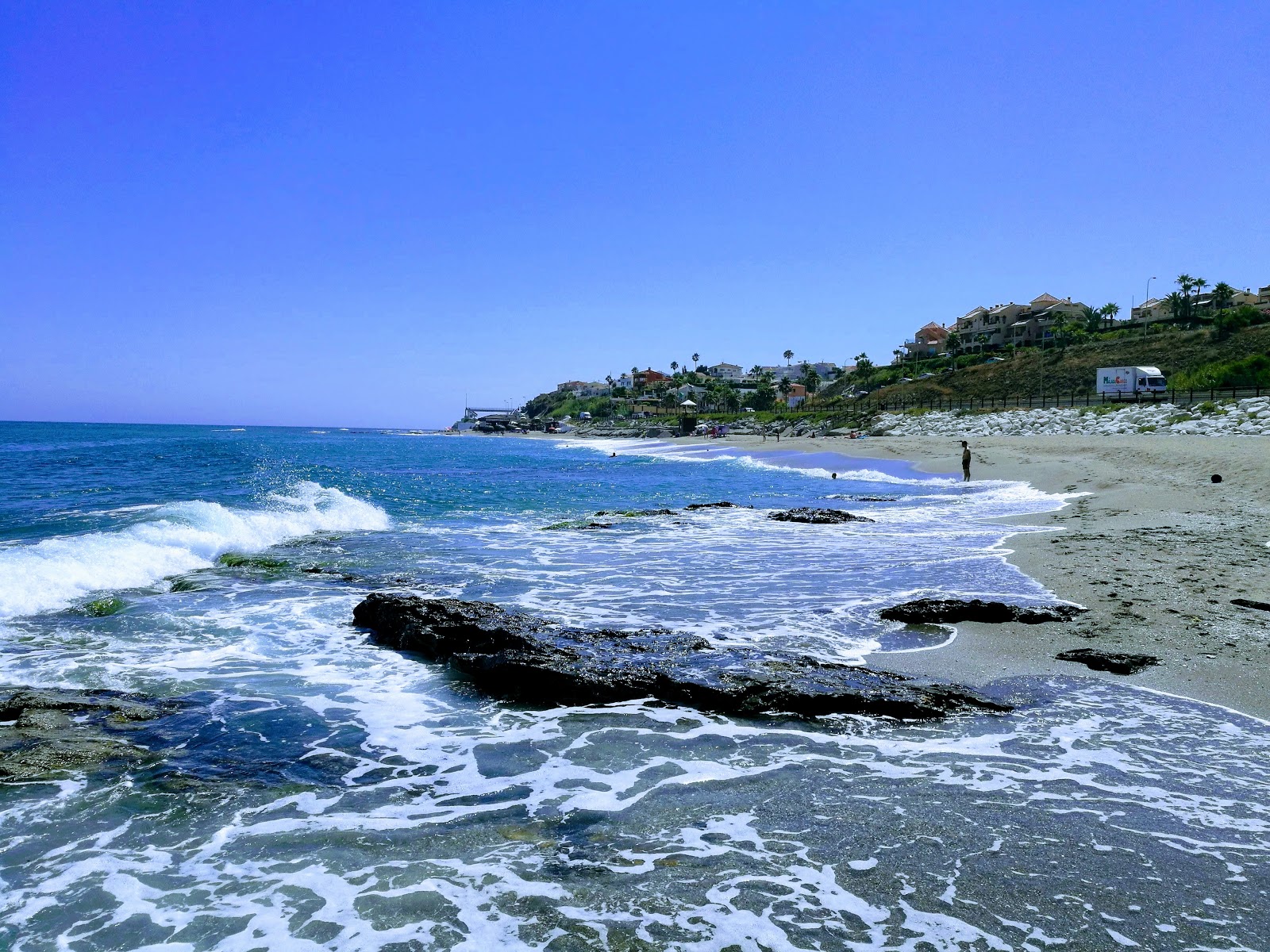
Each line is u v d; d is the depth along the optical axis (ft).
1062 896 13.76
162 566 46.09
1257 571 38.60
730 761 20.16
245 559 48.62
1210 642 28.30
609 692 24.57
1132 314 418.72
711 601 38.22
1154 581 37.32
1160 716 22.40
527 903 13.88
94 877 14.92
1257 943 12.37
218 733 22.34
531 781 19.20
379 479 119.96
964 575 42.75
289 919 13.47
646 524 69.05
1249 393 215.10
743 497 96.27
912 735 21.63
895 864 14.97
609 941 12.73
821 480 124.36
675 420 448.65
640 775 19.39
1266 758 19.62
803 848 15.62
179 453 171.73
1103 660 26.63
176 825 17.03
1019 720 22.36
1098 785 18.22
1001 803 17.42
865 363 475.31
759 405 488.44
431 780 19.31
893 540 57.77
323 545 56.59
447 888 14.42
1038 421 204.03
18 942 12.90
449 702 25.14
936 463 135.95
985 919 13.14
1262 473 74.74
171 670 28.30
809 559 50.16
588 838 16.24
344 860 15.49
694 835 16.25
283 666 28.78
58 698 24.31
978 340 432.66
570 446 324.80
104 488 89.20
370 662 29.40
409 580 43.83
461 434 622.13
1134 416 181.06
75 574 40.70
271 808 17.81
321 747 21.40
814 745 21.08
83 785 18.95
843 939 12.64
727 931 12.91
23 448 190.08
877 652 28.99
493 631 29.40
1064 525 59.82
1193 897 13.67
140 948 12.75
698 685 24.23
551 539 60.29
